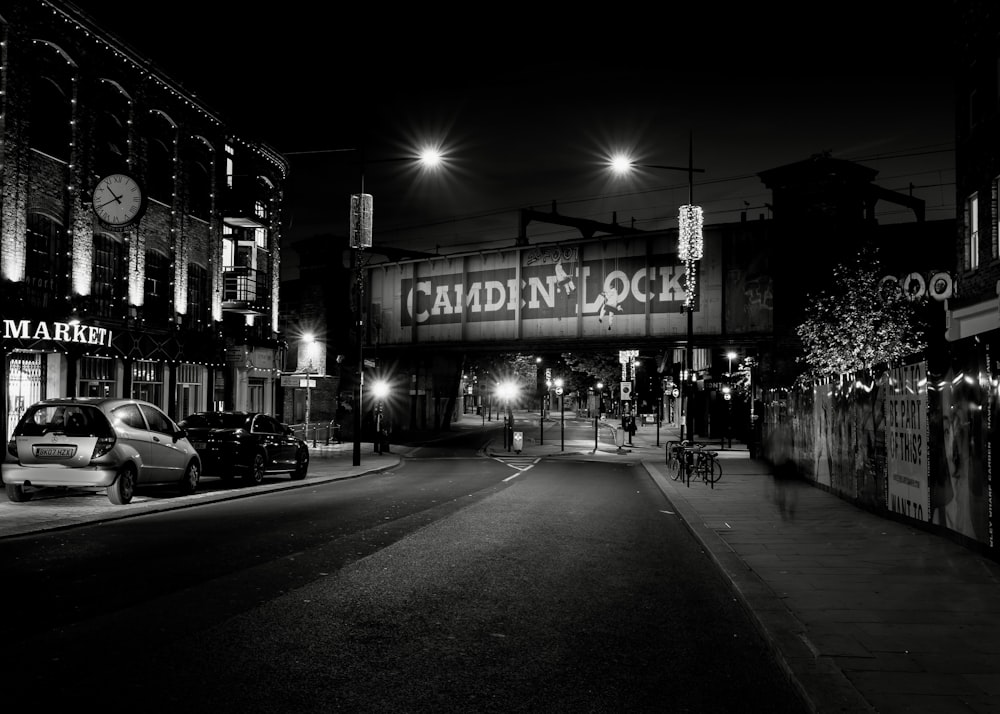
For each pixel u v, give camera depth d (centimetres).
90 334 2022
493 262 4225
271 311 3334
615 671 541
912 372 1170
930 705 454
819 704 452
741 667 553
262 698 473
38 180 1958
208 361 2759
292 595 738
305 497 1667
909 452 1189
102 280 2239
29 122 1905
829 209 3216
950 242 3119
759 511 1419
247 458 1862
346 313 4856
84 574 816
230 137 2938
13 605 684
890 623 638
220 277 2884
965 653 555
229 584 778
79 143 2084
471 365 8562
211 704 461
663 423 7994
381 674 523
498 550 1017
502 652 579
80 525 1172
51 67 1997
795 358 3228
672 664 559
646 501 1688
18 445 1356
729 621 681
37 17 1916
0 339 1797
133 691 478
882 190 3631
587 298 3891
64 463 1340
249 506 1480
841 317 2670
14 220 1848
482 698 483
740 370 4481
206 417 1945
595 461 3172
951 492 1026
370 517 1321
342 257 4903
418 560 932
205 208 2819
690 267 2583
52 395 1981
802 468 2059
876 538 1085
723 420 4959
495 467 2758
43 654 546
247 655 555
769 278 3406
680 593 791
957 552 964
